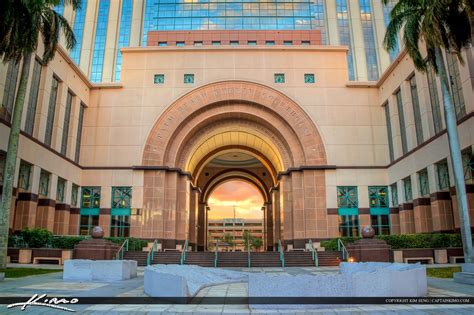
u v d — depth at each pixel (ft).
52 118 103.91
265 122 122.01
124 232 112.16
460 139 81.66
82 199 115.03
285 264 89.20
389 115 116.57
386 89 116.67
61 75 106.22
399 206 108.37
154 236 110.83
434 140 90.94
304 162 117.70
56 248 87.40
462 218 59.67
